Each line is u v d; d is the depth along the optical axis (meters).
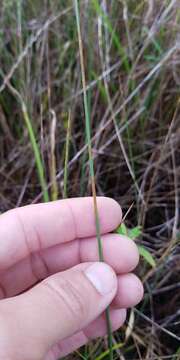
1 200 0.23
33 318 0.11
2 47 0.24
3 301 0.12
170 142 0.21
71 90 0.23
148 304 0.20
